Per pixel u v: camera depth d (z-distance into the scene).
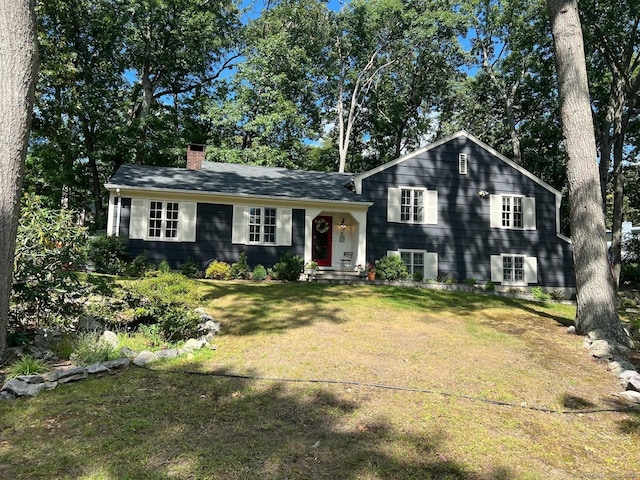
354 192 17.94
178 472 3.39
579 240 8.41
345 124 34.94
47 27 21.33
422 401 5.06
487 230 18.70
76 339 6.21
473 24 28.09
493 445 4.16
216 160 24.95
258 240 16.42
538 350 7.35
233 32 27.22
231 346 6.91
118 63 24.66
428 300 11.77
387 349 6.98
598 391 5.76
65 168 22.45
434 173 18.50
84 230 7.48
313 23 29.69
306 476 3.45
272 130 26.27
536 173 30.14
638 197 31.61
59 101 21.56
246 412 4.55
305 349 6.79
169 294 7.11
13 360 5.51
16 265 6.39
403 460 3.79
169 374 5.51
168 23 24.11
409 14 27.95
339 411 4.69
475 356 6.83
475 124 33.53
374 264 17.52
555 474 3.74
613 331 7.94
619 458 4.10
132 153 23.02
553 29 9.02
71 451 3.61
